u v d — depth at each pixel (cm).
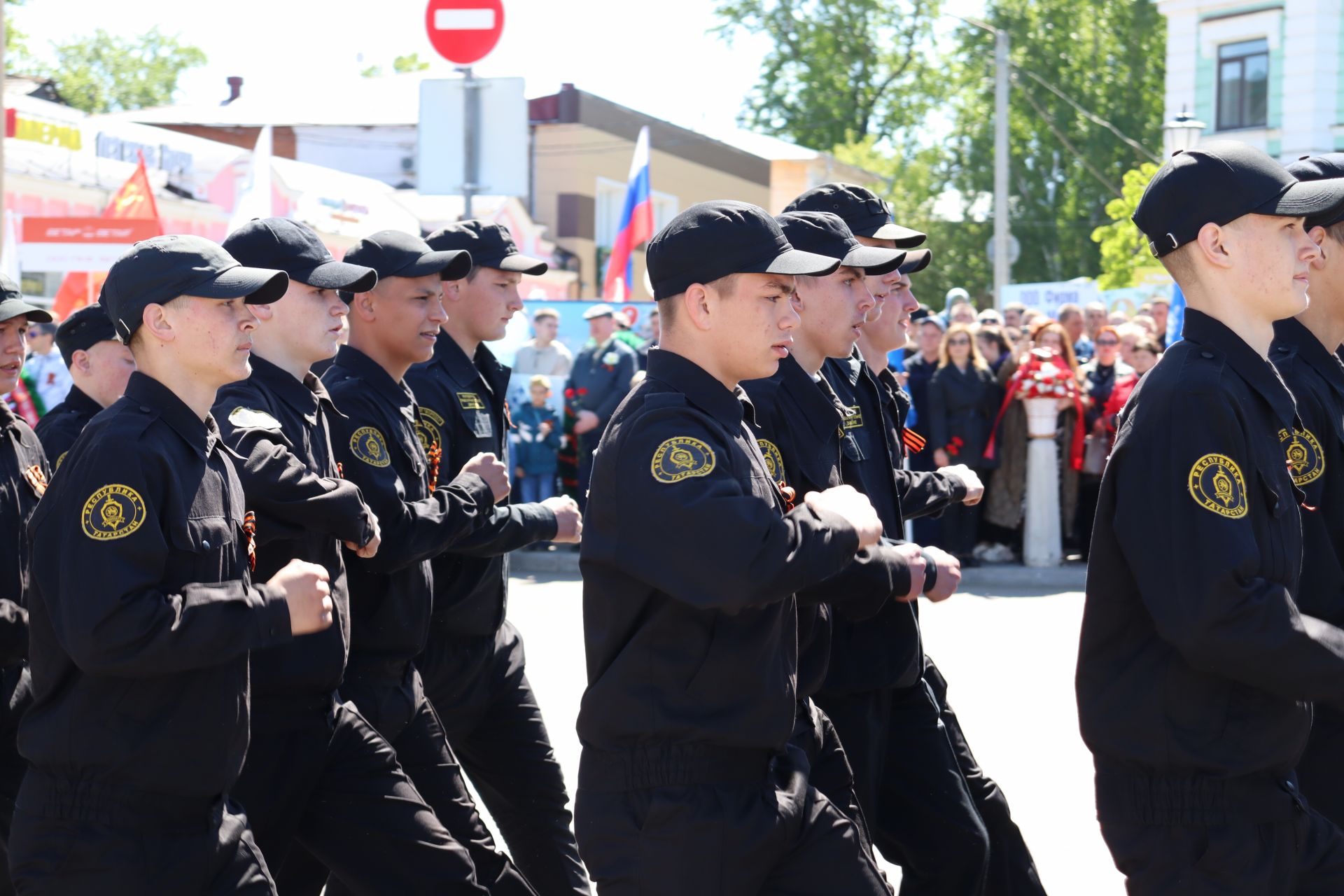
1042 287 1838
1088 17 4919
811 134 4806
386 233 464
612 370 1296
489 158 735
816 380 401
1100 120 4669
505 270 512
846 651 407
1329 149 2962
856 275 400
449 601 478
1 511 445
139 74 6556
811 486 386
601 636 320
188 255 330
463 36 733
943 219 4912
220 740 330
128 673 311
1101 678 325
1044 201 4903
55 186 1606
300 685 387
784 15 4856
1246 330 317
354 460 432
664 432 308
